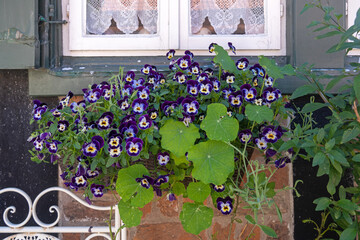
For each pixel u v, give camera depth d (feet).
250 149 5.67
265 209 6.91
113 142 4.97
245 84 5.42
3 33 6.73
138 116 5.27
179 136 5.16
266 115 5.16
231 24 7.36
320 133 5.11
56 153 5.37
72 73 6.86
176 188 5.57
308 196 6.86
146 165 5.43
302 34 6.93
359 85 4.96
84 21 7.24
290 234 6.88
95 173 5.30
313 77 6.05
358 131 5.04
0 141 6.99
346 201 5.27
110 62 7.22
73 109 5.54
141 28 7.36
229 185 5.33
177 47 7.18
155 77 5.91
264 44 7.24
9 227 5.76
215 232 6.89
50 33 7.05
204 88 5.32
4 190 5.68
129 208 5.37
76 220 6.92
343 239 5.19
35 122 6.99
